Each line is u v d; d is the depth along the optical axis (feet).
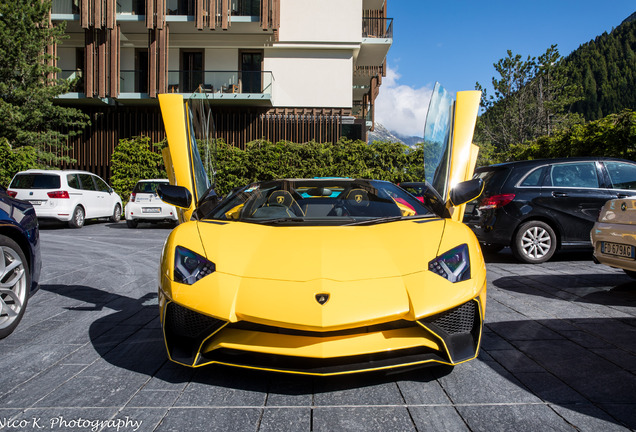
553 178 18.80
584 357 8.20
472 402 6.47
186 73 62.69
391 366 6.66
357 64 78.28
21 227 10.17
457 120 11.18
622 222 13.00
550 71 96.07
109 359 8.31
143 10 62.95
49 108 55.67
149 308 12.15
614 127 30.42
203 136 12.22
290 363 6.80
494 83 100.89
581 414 6.08
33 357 8.43
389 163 51.96
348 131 64.69
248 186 11.62
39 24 56.08
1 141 46.50
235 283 7.01
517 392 6.78
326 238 8.04
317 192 10.87
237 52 65.51
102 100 60.75
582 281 15.02
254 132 64.34
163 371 7.71
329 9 64.59
